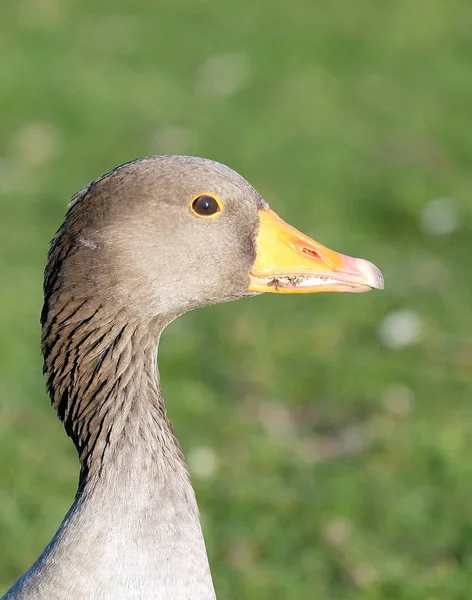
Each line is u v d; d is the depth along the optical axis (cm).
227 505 1115
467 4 2953
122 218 630
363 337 1472
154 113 2233
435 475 1174
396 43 2675
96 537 600
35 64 2448
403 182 1908
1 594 966
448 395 1333
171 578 605
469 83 2452
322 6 2914
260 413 1295
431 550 1069
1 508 1079
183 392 1316
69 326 636
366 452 1212
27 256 1653
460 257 1681
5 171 1975
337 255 698
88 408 638
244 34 2703
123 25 2750
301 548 1060
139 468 618
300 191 1898
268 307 1548
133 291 634
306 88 2380
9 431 1209
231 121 2208
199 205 650
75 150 2073
